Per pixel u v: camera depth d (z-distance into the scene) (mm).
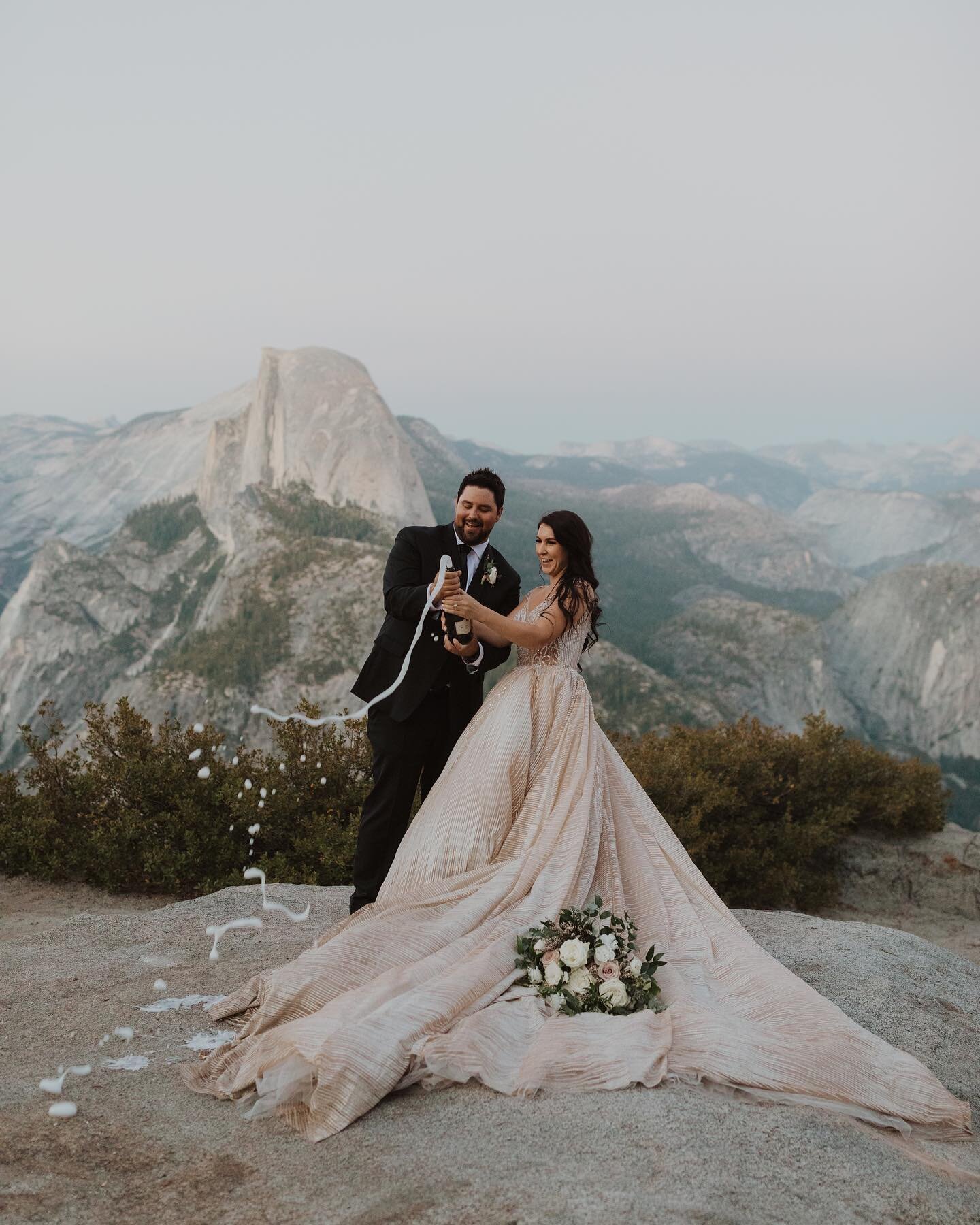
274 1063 3088
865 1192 2502
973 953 9828
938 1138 3053
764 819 12562
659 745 13344
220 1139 2865
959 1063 3836
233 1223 2379
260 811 9180
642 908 4070
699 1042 3229
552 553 4477
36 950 5078
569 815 4145
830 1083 3113
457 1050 3113
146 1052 3572
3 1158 2703
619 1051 3152
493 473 4855
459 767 4328
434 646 4805
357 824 9281
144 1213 2443
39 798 9688
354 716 10359
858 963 4766
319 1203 2457
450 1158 2641
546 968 3527
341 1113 2908
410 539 4867
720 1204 2342
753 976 3711
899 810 12188
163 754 9766
